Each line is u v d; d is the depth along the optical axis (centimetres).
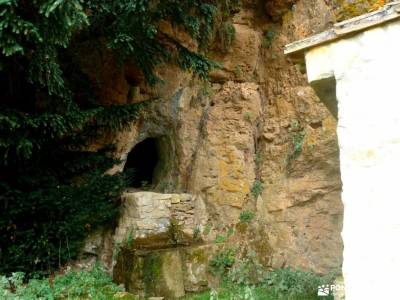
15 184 589
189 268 598
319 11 771
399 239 255
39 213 603
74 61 636
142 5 488
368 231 266
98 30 576
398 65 267
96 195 663
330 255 698
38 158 603
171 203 719
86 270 648
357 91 281
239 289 596
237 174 778
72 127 552
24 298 472
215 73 823
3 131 488
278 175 770
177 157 826
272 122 800
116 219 702
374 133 272
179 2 559
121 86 727
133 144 782
